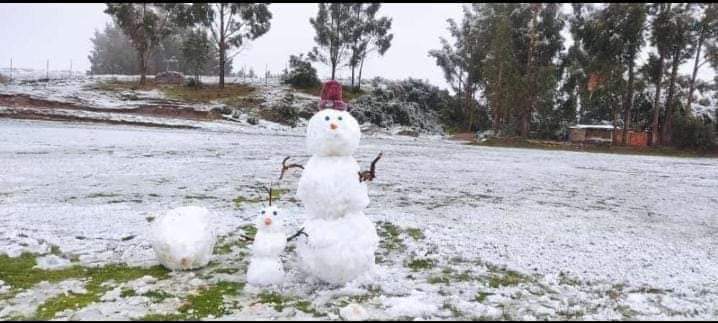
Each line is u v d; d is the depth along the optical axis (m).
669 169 22.30
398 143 33.50
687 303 4.98
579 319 4.43
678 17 37.72
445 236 7.53
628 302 4.94
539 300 4.90
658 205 11.67
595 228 8.65
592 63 40.28
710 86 44.09
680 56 40.97
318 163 5.02
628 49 39.66
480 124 54.50
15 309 4.24
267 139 29.20
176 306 4.39
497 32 44.84
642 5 37.75
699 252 7.19
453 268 5.89
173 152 19.05
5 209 8.12
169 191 10.53
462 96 59.00
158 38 50.16
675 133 39.16
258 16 48.00
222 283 5.08
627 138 41.97
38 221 7.41
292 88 51.91
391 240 7.27
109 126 30.84
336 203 4.87
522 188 13.72
